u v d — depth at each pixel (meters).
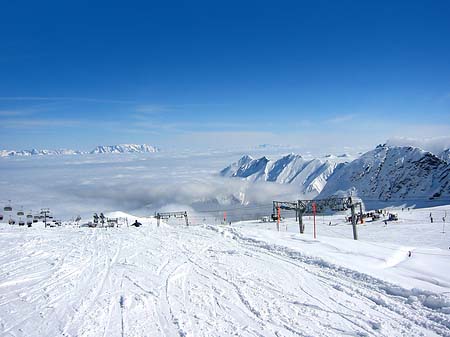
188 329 10.22
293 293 13.36
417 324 10.33
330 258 18.30
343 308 11.75
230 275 16.12
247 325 10.50
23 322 10.84
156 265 18.69
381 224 80.69
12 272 17.30
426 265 17.28
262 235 27.81
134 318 11.10
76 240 30.20
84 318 11.12
